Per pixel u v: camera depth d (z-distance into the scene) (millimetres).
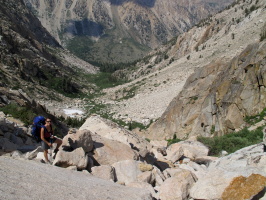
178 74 91812
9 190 6109
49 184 7270
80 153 10945
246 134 23719
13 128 17375
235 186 8375
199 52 108188
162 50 166000
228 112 28484
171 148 19109
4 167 7621
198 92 37812
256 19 98312
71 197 6816
